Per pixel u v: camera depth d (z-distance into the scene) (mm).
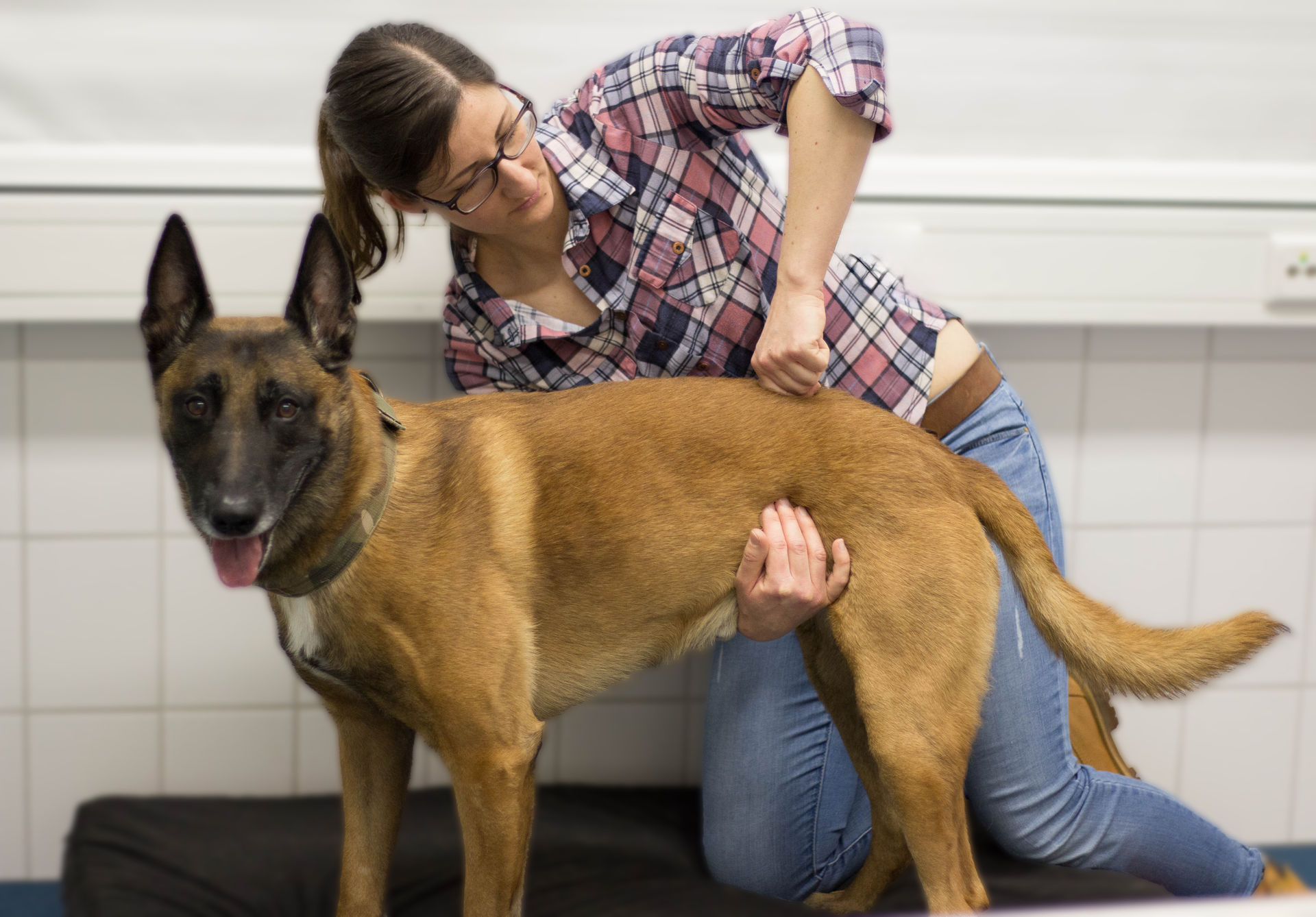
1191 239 2059
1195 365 2248
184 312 1267
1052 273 2049
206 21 1894
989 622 1374
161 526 2105
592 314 1595
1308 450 2303
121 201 1876
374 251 1894
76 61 1869
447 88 1275
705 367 1594
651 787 2268
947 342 1630
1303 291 2086
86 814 2041
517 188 1370
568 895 1816
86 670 2127
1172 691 1385
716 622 1466
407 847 1986
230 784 2195
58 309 1896
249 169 1939
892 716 1329
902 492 1354
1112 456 2266
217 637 2154
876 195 2031
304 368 1245
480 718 1306
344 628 1305
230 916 1766
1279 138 2090
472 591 1312
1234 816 2387
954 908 1319
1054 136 2062
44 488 2064
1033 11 2016
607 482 1384
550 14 1981
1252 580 2340
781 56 1373
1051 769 1564
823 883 1848
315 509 1260
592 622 1421
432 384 2119
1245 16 2037
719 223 1498
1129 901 1774
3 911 2115
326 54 1936
